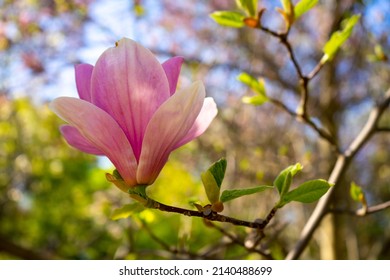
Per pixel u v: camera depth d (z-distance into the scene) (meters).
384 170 6.25
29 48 5.10
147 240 5.05
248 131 4.53
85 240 5.89
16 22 4.84
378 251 4.16
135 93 1.03
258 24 1.84
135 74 1.03
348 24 1.87
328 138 2.27
